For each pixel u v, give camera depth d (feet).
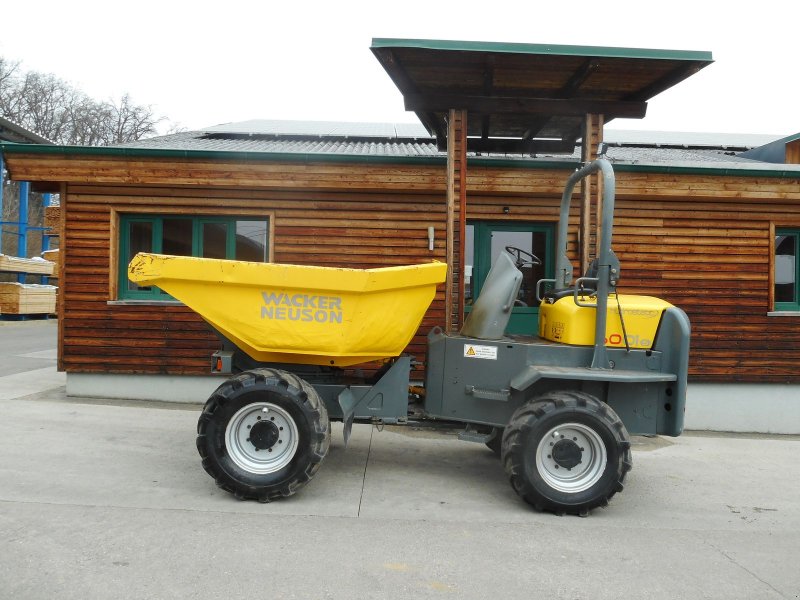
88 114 145.28
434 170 24.06
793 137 30.94
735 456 20.48
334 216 25.18
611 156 30.37
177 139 31.76
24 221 77.61
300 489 14.76
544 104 22.13
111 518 12.27
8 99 137.18
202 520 12.40
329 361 15.07
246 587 9.67
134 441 18.21
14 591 9.23
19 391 25.96
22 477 14.58
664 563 11.32
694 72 20.11
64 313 24.70
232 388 13.66
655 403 14.60
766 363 25.72
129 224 25.44
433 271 14.75
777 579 10.78
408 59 19.77
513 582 10.28
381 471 16.61
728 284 25.73
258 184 24.27
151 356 24.75
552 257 25.61
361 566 10.62
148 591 9.40
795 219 25.81
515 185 24.22
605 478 13.51
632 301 15.01
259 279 13.97
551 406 13.53
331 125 38.88
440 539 12.00
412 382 24.39
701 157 32.40
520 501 14.55
